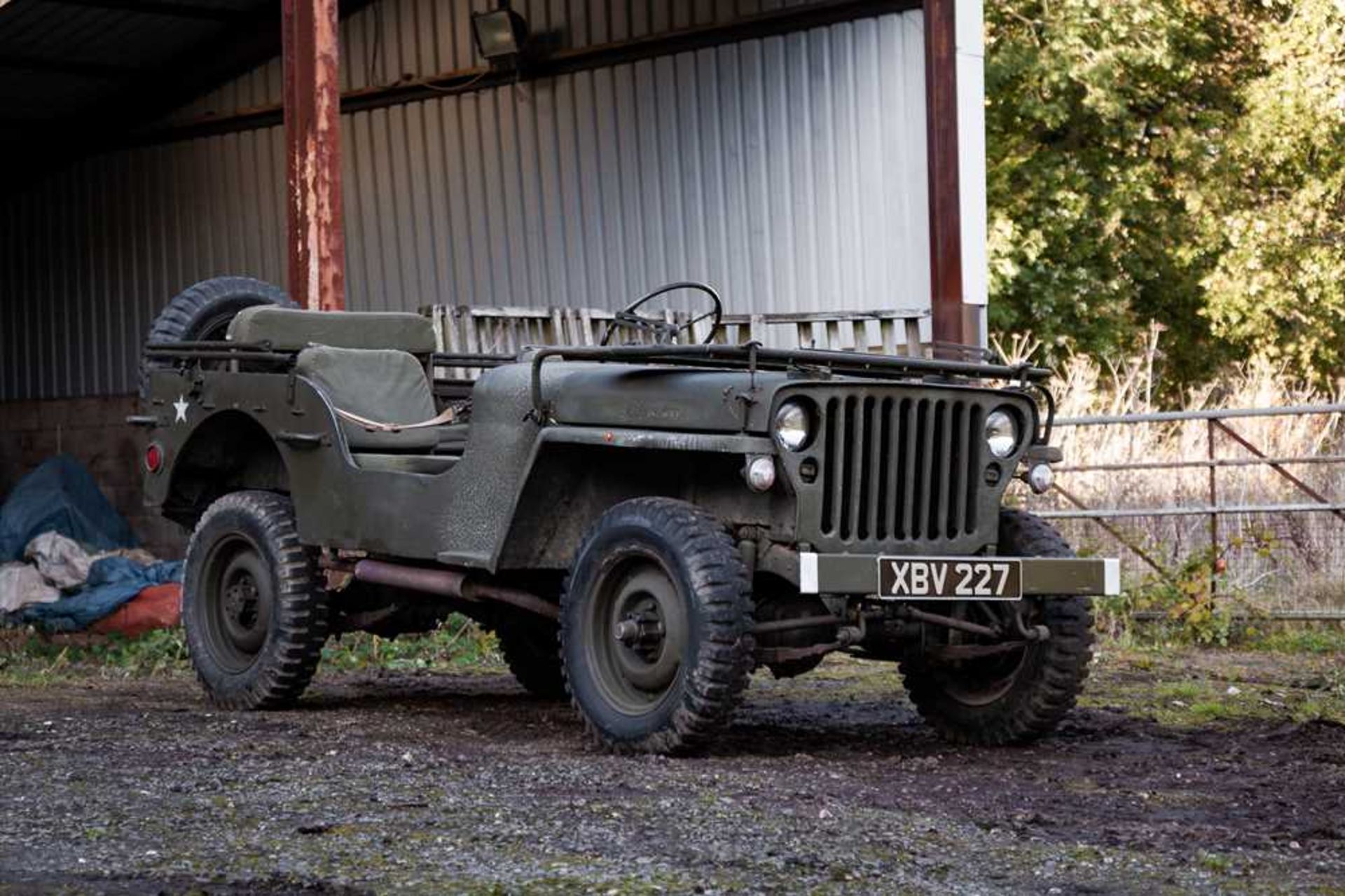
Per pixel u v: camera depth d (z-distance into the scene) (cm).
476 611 842
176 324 951
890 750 712
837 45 1412
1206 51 2669
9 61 1694
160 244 1841
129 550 1554
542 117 1581
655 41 1505
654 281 1517
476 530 730
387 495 775
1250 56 2700
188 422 880
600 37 1541
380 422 831
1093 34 2508
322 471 811
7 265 1967
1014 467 690
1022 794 599
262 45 1731
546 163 1580
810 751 702
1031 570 667
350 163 1716
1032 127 2591
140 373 936
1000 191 2486
